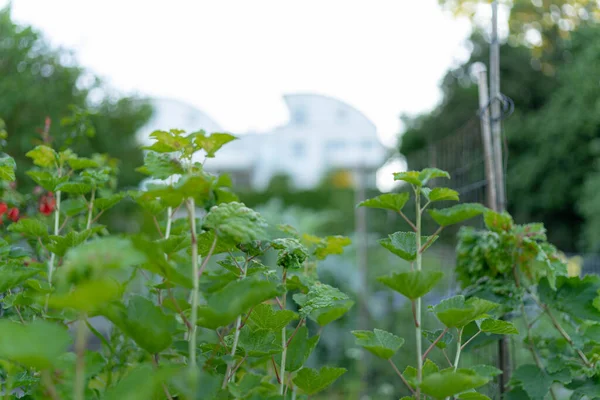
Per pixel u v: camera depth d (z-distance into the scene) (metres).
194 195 1.16
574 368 2.15
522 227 2.40
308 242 2.16
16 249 1.92
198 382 1.15
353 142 28.80
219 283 1.50
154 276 2.12
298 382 1.55
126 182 10.42
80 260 0.89
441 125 18.42
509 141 16.58
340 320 5.77
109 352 2.09
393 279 1.27
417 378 1.32
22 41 8.30
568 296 2.24
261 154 29.11
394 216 5.48
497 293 2.33
